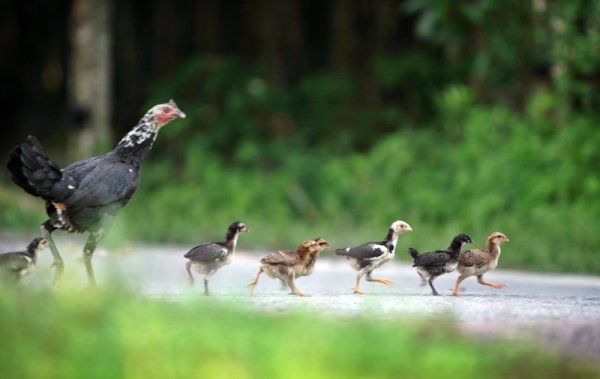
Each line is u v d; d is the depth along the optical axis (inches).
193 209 953.5
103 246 729.0
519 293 443.2
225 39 1477.6
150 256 658.8
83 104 1115.3
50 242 390.9
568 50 850.1
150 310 301.1
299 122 1232.8
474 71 1057.5
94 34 1116.5
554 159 829.8
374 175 951.0
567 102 865.5
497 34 974.4
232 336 274.7
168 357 257.4
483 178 835.4
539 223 745.0
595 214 761.6
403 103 1295.5
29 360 256.1
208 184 1005.2
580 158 821.2
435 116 1192.2
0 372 252.7
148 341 268.7
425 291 449.1
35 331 280.4
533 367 281.7
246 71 1267.2
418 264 410.6
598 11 829.2
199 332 277.0
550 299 402.9
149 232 847.7
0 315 293.1
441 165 934.4
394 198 900.6
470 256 410.6
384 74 1214.9
